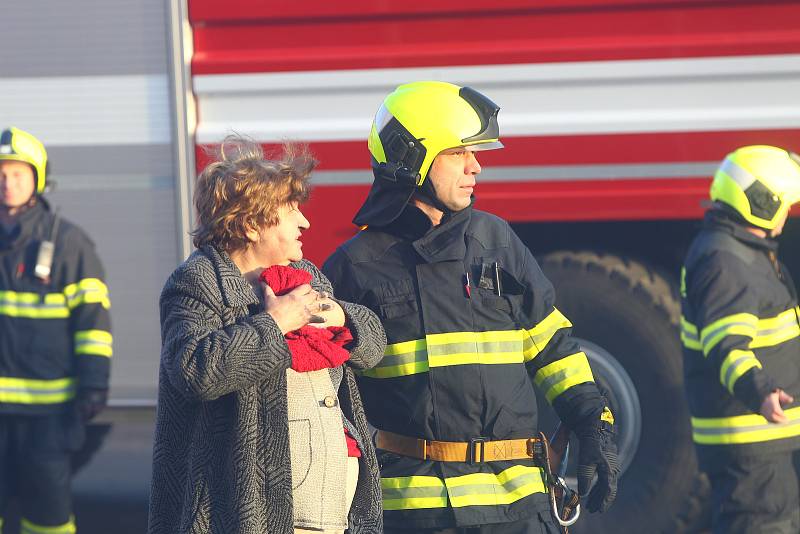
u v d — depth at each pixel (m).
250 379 7.87
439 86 10.21
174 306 8.22
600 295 15.22
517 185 14.36
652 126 14.12
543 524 9.75
